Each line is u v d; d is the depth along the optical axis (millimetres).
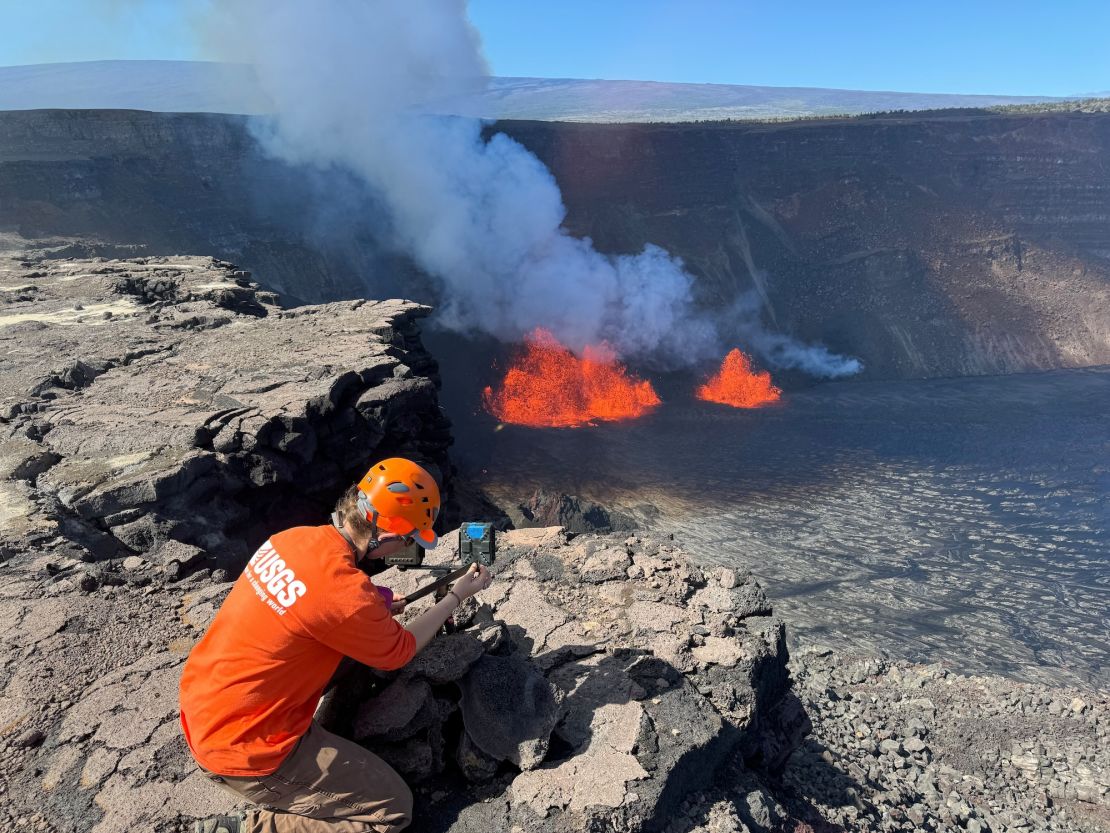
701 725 4844
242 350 19625
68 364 17203
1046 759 13070
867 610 43781
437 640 4805
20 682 5379
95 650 5840
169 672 5469
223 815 3822
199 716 3193
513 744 4395
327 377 16609
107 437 13125
